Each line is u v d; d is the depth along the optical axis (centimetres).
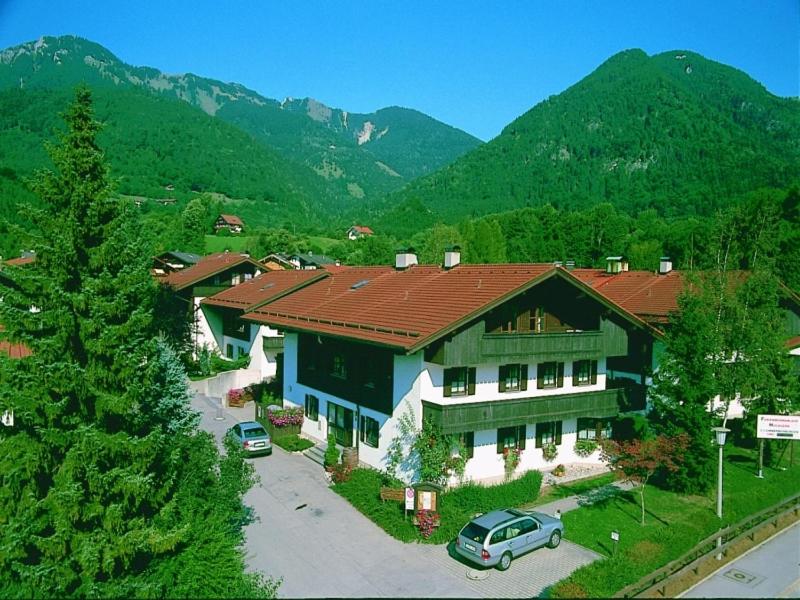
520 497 2262
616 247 10269
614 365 3158
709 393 2400
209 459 1966
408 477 2342
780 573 1841
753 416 2733
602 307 2572
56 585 1448
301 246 12575
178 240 10919
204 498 1888
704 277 2591
